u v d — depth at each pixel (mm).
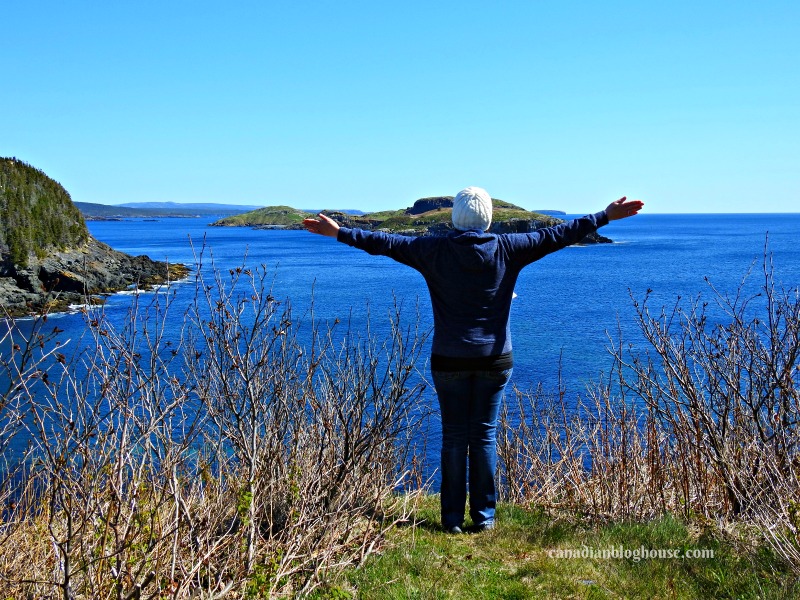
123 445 3125
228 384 4227
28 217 50375
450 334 4473
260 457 4312
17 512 3699
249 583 3434
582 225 4383
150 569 3240
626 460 5414
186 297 31188
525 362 22594
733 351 5117
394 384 4715
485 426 4715
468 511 5254
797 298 5176
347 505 4504
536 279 61219
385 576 3934
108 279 45906
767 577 3812
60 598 3131
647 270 68375
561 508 5617
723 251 100125
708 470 5273
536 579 3959
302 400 4688
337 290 48125
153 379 3646
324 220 4531
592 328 30578
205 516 3770
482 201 4398
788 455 4766
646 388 5445
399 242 4461
